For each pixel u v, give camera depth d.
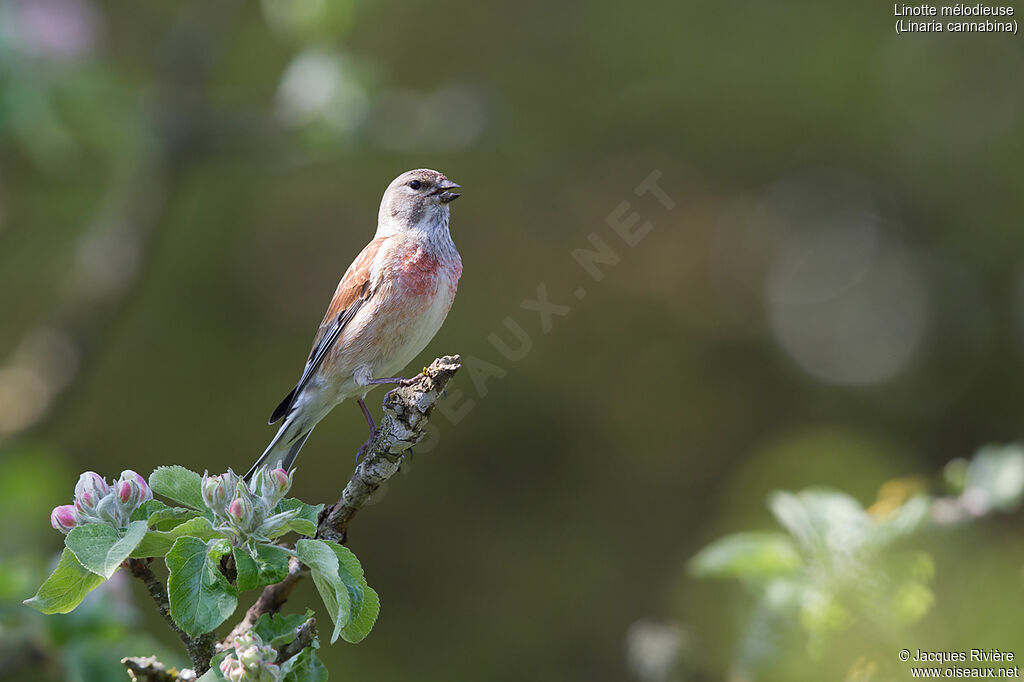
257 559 3.07
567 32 15.78
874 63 16.09
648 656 5.55
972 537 5.09
